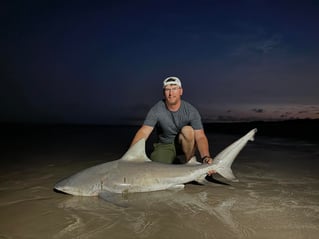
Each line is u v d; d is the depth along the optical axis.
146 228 2.85
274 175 5.10
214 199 3.75
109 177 4.06
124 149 8.33
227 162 4.53
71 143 9.89
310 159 6.67
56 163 6.07
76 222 3.00
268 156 7.13
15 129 17.34
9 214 3.22
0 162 6.14
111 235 2.69
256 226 2.88
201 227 2.86
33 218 3.11
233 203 3.59
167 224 2.94
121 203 3.58
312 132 12.46
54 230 2.80
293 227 2.85
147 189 4.12
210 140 11.34
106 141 10.74
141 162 4.39
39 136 12.62
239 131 15.16
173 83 4.74
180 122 5.07
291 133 12.69
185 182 4.32
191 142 5.20
